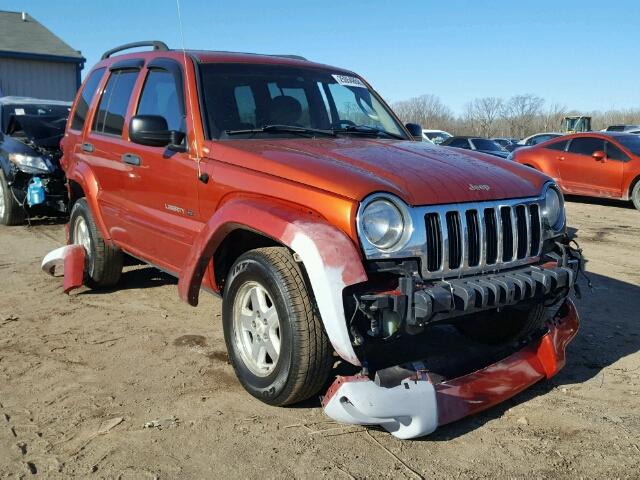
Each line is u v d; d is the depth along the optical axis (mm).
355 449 3086
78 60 25844
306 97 4605
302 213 3211
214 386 3752
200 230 3971
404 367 3164
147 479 2807
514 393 3441
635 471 2941
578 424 3379
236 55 4652
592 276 6645
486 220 3369
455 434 3264
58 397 3582
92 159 5363
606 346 4555
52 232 8602
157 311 5172
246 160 3646
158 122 4117
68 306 5277
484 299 3113
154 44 4992
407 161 3574
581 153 12938
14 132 9594
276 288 3211
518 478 2877
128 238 4938
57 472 2850
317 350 3162
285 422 3330
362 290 2988
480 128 50219
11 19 26766
